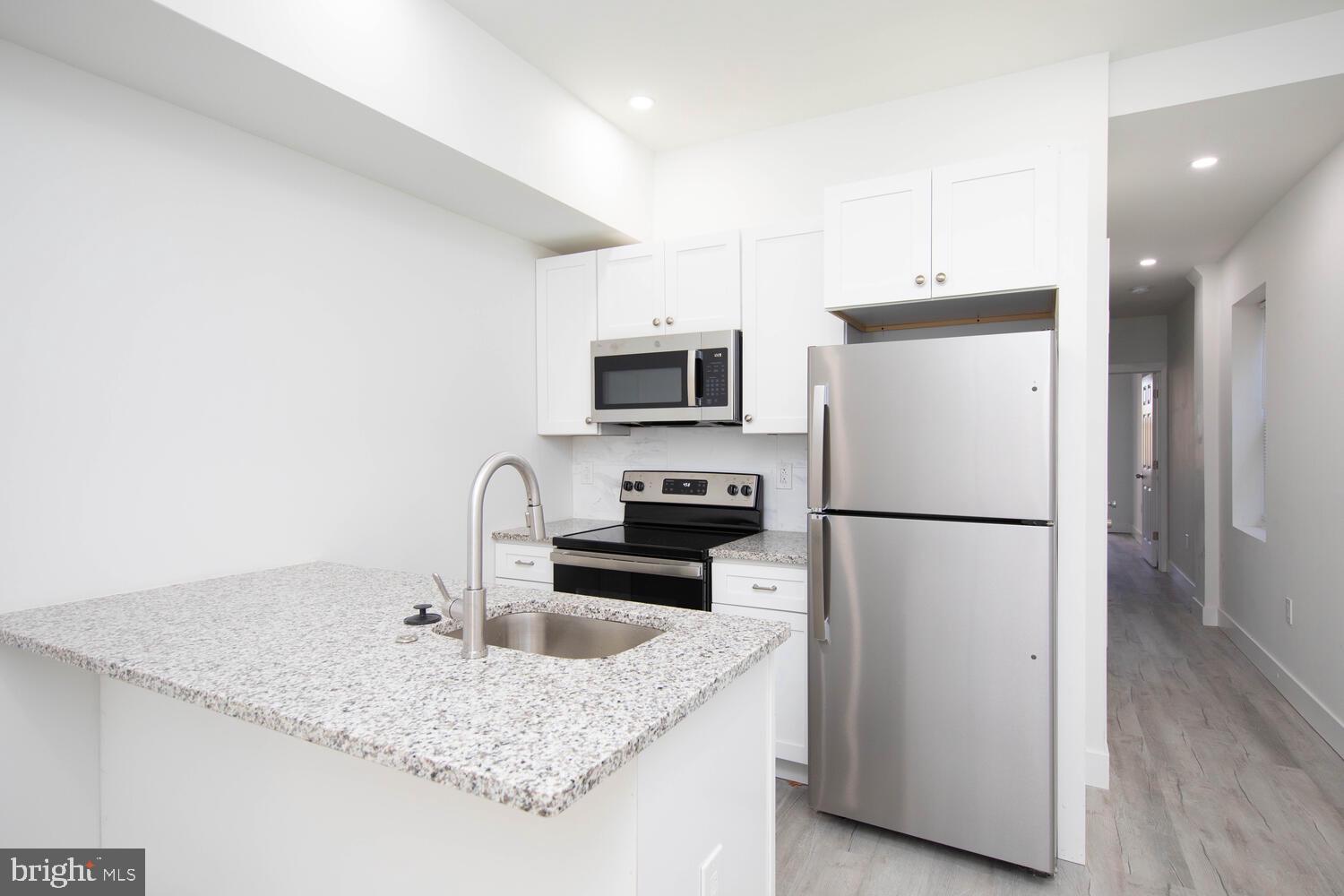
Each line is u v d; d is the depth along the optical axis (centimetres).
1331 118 254
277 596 173
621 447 342
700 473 316
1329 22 225
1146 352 683
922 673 207
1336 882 196
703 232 317
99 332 170
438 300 270
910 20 224
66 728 161
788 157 299
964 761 202
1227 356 449
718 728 122
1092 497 250
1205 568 476
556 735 91
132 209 177
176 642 133
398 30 198
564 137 266
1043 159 206
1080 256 204
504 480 306
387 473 248
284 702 102
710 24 226
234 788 138
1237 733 298
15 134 156
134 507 177
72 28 150
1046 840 193
